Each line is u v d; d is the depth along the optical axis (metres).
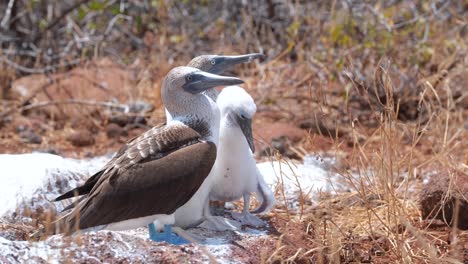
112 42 20.73
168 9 20.48
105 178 10.16
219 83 10.61
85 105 17.39
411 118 16.55
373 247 10.89
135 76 18.94
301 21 19.14
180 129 10.47
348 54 17.30
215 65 12.44
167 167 10.10
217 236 10.57
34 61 20.00
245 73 18.91
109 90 18.22
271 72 18.62
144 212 10.10
